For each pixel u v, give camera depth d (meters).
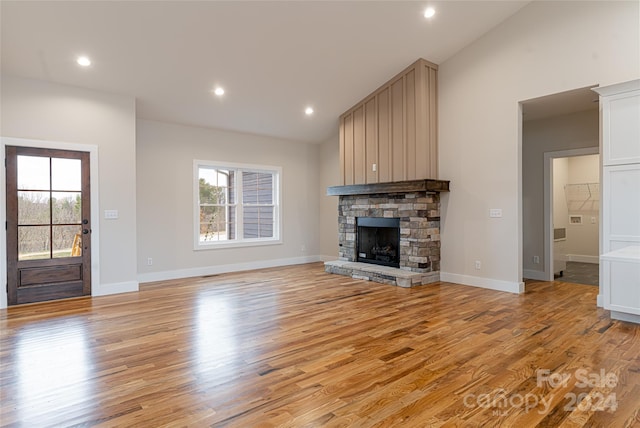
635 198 3.58
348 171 6.68
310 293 4.96
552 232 5.76
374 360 2.75
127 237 5.16
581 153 5.43
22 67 4.30
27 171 4.50
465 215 5.39
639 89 3.55
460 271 5.47
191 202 6.43
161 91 5.21
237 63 4.80
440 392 2.26
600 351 2.87
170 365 2.69
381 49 5.00
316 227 8.24
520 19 4.73
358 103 6.43
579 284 5.46
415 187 5.33
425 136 5.45
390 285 5.44
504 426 1.89
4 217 4.36
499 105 4.97
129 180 5.19
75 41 4.01
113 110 5.07
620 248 3.65
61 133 4.69
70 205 4.77
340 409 2.08
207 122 6.39
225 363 2.72
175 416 2.02
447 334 3.29
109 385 2.39
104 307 4.32
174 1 3.63
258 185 7.42
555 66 4.44
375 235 6.56
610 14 4.02
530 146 5.97
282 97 5.86
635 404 2.10
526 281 5.71
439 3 4.26
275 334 3.34
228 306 4.32
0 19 3.57
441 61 5.58
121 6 3.62
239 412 2.06
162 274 6.09
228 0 3.72
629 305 3.56
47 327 3.59
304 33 4.40
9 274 4.39
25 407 2.13
